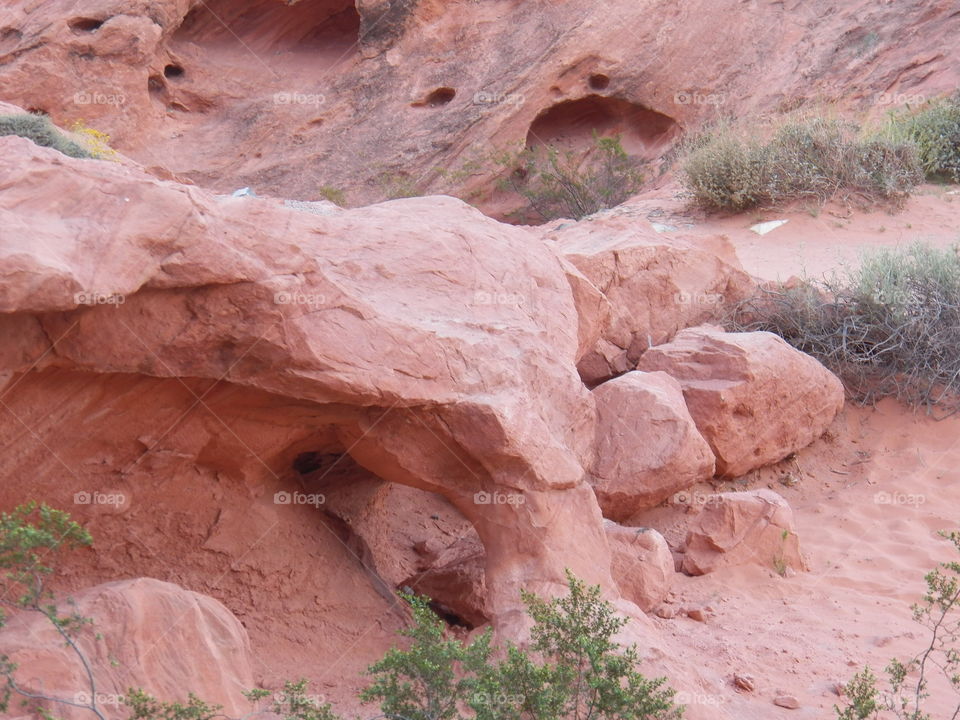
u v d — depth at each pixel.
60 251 3.99
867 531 7.69
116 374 4.59
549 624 4.60
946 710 5.22
